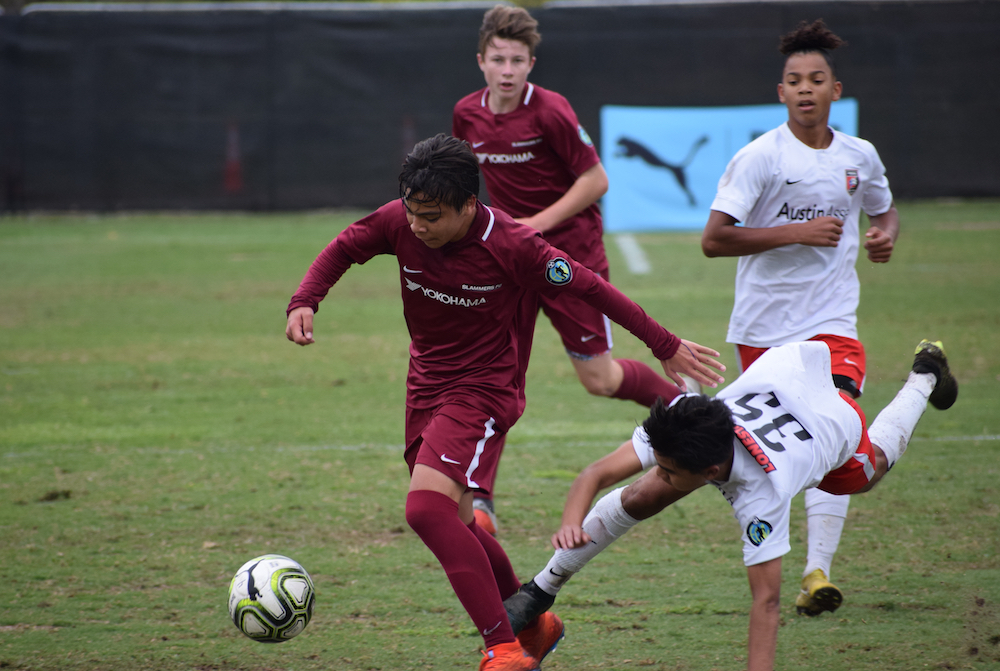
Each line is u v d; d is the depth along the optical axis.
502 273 10.96
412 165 10.37
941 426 21.16
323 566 14.41
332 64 59.50
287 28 59.19
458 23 58.94
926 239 49.41
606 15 58.31
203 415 22.78
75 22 58.88
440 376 11.52
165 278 42.09
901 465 18.67
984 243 48.03
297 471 18.80
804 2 57.78
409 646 11.98
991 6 57.28
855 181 13.96
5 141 59.91
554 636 11.59
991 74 58.00
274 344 30.44
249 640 12.12
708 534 15.70
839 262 14.05
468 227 10.79
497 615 10.43
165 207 60.81
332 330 32.72
